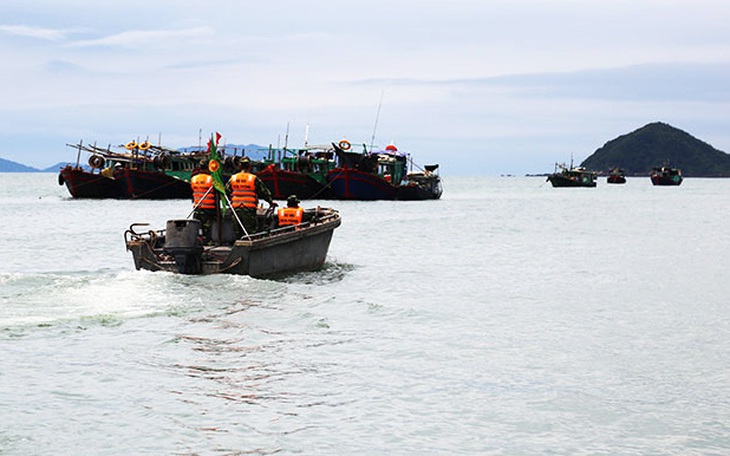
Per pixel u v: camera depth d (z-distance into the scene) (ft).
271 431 29.99
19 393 33.65
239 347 42.55
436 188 263.49
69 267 78.95
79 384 35.12
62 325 46.06
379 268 81.00
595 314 55.36
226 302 54.34
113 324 46.93
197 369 38.04
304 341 44.39
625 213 207.31
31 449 27.78
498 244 110.52
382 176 224.12
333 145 214.69
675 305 59.57
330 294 61.31
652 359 42.22
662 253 99.81
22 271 75.51
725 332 49.39
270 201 68.28
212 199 67.10
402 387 35.96
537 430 30.83
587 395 35.40
